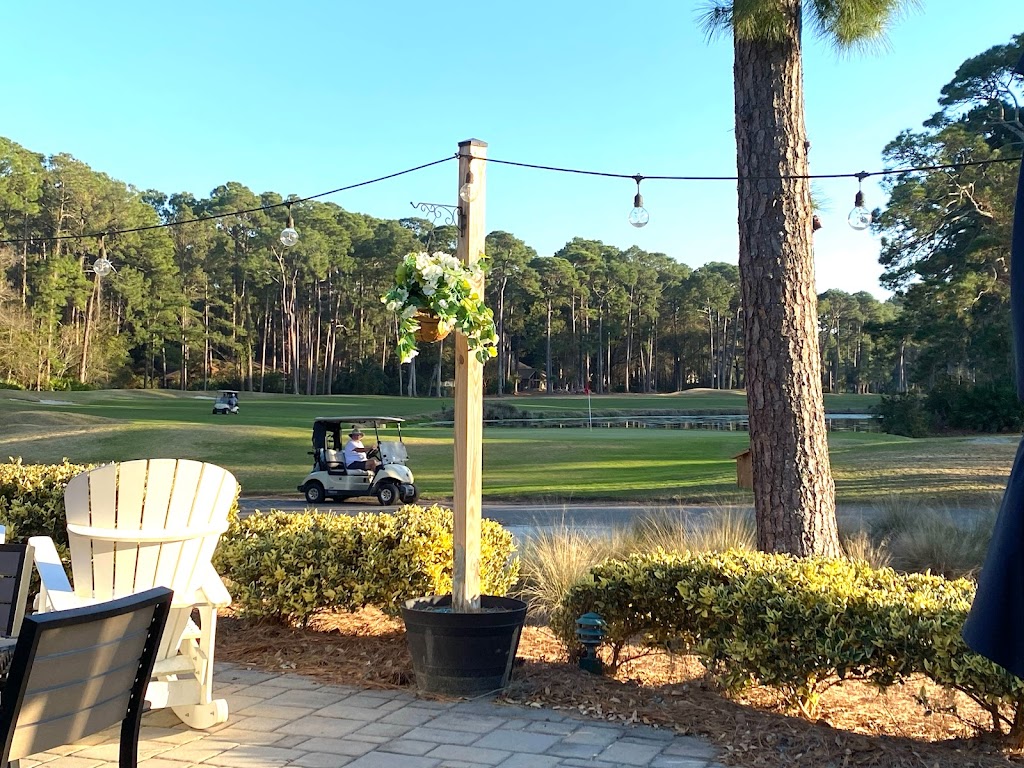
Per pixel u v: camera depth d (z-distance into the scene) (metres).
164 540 3.88
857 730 3.85
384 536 5.19
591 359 97.25
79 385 63.66
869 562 6.97
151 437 25.62
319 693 4.30
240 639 5.25
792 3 5.48
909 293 39.97
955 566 7.24
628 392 94.56
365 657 4.88
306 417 41.34
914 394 36.62
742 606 3.93
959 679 3.43
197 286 80.75
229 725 3.85
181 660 3.93
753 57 5.54
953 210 36.00
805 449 5.40
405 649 4.97
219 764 3.40
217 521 4.14
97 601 3.87
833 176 5.11
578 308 93.69
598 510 12.47
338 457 15.70
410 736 3.69
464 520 4.45
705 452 23.45
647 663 4.91
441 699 4.20
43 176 67.31
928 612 3.60
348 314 85.88
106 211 70.12
